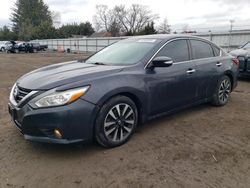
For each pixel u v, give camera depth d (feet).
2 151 11.40
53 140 10.19
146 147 11.79
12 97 11.78
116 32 229.45
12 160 10.68
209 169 10.07
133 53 13.65
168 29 171.22
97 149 11.55
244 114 16.53
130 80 11.82
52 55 94.73
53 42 159.02
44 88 10.36
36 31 230.89
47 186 9.05
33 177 9.56
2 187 9.00
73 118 10.13
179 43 14.75
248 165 10.37
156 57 13.19
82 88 10.44
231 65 18.13
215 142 12.40
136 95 12.05
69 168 10.11
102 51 15.93
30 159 10.76
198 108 17.70
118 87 11.23
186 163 10.47
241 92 23.25
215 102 17.58
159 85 13.03
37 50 126.00
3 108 17.81
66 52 126.00
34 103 10.19
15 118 11.07
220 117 15.92
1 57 78.74
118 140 11.78
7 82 28.96
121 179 9.41
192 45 15.51
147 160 10.68
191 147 11.85
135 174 9.70
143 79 12.34
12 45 113.60
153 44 13.82
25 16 289.33
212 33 63.26
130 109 12.06
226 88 18.21
